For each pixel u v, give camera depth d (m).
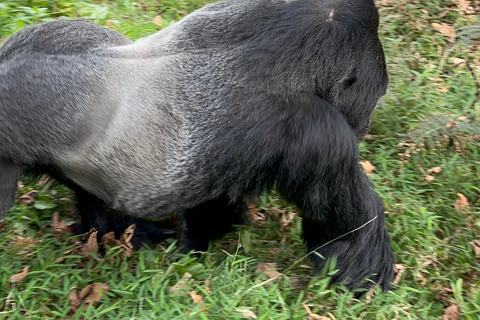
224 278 3.63
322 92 3.58
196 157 3.48
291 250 3.92
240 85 3.49
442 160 4.33
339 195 3.57
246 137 3.47
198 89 3.50
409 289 3.72
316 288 3.67
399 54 4.82
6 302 3.51
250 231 3.95
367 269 3.69
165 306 3.51
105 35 3.65
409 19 5.08
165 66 3.51
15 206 3.89
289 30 3.53
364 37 3.59
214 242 3.88
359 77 3.60
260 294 3.57
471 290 3.80
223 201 3.69
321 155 3.49
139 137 3.46
